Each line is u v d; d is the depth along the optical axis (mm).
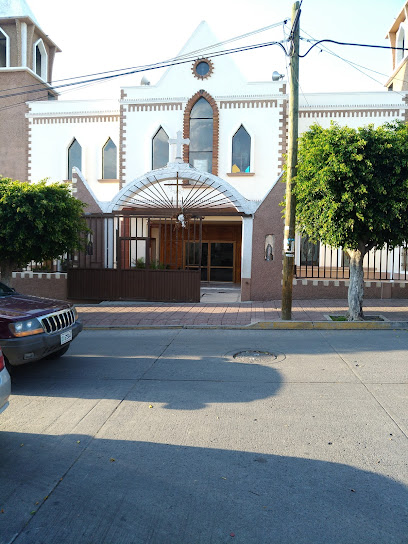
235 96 19438
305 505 3365
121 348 8828
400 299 14258
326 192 9531
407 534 3023
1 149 21484
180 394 5918
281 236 14812
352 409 5305
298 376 6652
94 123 20938
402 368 7004
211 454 4215
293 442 4457
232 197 14797
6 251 11578
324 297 14484
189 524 3146
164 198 19125
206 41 19562
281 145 19359
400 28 21609
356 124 19141
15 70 21391
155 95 19938
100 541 2986
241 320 11375
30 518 3252
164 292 14750
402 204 9289
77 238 12219
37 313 6742
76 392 6078
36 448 4398
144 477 3803
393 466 3955
